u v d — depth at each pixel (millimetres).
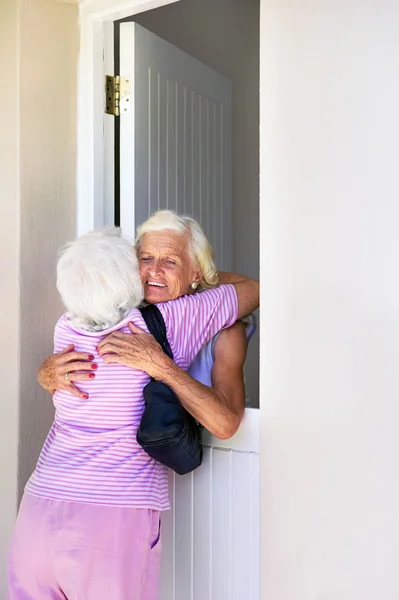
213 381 2029
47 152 2449
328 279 1699
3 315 2408
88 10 2504
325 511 1710
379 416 1613
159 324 1906
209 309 1983
